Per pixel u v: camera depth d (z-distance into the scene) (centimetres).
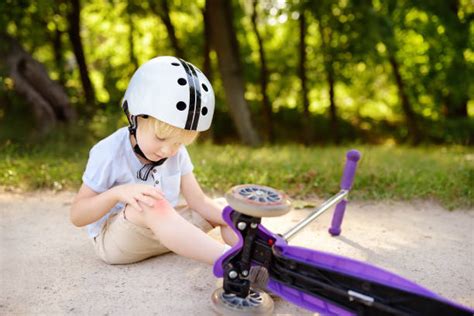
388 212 355
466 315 152
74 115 695
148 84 203
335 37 969
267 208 162
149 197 204
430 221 337
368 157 504
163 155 213
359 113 1358
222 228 257
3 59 616
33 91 632
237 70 857
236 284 185
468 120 1131
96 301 201
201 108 203
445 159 542
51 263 241
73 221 224
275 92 1273
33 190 389
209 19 842
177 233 202
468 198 380
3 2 621
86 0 980
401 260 261
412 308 157
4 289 211
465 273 247
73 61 1071
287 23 1197
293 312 197
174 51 1017
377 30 802
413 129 1149
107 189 226
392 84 1281
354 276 163
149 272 231
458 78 1080
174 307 197
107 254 235
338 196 269
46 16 748
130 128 216
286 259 177
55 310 193
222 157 491
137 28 1095
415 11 965
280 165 460
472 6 980
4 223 307
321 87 1270
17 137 598
